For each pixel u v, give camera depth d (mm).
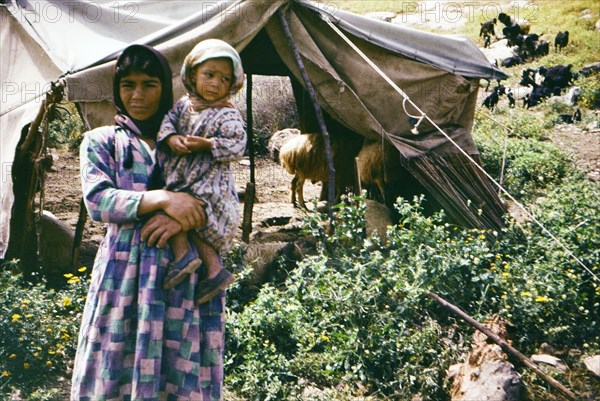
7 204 6047
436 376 5160
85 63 6289
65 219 8242
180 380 3098
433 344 5492
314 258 6156
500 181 9094
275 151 11805
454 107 7918
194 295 3166
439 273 6066
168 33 6625
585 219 7117
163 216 3111
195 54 3301
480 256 6289
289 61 7203
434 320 5871
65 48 6637
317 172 8500
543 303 6000
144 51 3289
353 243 6508
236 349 5289
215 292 3180
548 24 18266
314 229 6477
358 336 5391
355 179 7828
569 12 19203
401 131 7699
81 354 3141
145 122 3340
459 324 5836
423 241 6410
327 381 5168
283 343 5449
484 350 5172
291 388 4961
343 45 7391
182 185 3217
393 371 5203
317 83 7309
